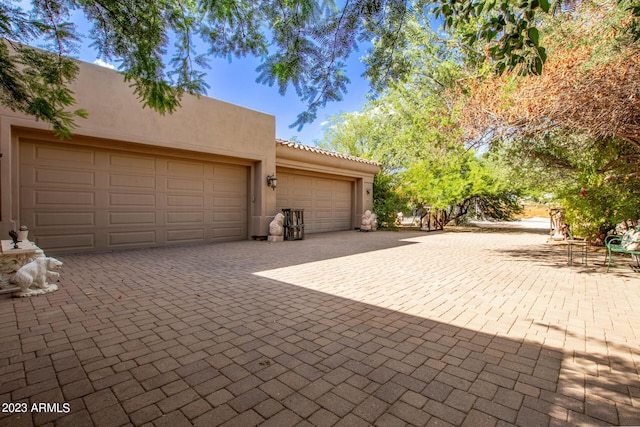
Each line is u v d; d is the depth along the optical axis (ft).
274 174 37.50
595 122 17.63
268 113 36.70
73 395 6.84
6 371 7.80
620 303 13.74
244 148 34.24
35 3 7.96
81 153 25.07
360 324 11.16
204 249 29.27
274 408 6.47
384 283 17.07
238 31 9.80
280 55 9.99
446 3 8.58
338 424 6.01
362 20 8.95
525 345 9.56
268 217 36.96
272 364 8.27
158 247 29.73
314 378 7.63
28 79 9.28
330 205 50.55
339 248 31.01
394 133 62.39
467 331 10.59
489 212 67.00
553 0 12.42
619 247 20.86
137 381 7.41
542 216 101.50
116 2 8.36
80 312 12.07
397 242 36.65
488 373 7.95
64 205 24.30
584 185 27.04
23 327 10.55
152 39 9.48
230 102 32.94
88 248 25.58
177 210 31.07
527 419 6.24
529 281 17.76
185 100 29.35
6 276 14.49
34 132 22.22
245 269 20.44
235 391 7.06
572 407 6.63
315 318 11.70
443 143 29.68
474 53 16.99
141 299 13.80
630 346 9.53
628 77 15.19
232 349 9.12
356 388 7.22
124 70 10.29
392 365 8.29
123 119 25.39
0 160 20.26
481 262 23.76
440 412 6.41
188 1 8.96
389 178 58.85
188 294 14.64
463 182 50.03
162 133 27.68
